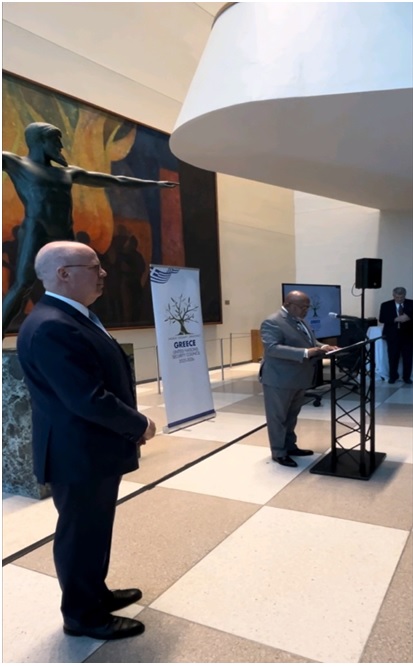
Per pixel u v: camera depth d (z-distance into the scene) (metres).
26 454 3.22
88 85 6.73
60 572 1.72
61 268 1.60
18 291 3.75
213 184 8.79
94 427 1.59
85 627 1.75
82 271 1.62
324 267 10.95
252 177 6.30
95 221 6.75
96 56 6.82
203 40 8.62
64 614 1.77
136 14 7.38
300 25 3.77
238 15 4.08
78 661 1.65
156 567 2.26
